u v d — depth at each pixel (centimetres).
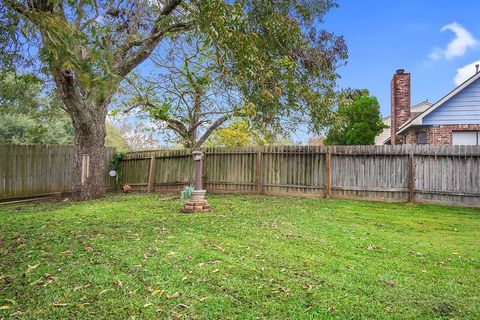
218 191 1045
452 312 261
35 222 575
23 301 273
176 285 302
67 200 907
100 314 253
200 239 452
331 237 478
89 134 893
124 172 1218
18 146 966
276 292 291
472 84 1165
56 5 345
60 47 295
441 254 409
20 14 313
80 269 339
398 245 447
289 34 581
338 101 950
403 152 833
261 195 955
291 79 679
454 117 1184
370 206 770
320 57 838
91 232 491
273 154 975
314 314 254
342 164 894
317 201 834
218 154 1052
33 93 992
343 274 335
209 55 859
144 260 364
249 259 373
